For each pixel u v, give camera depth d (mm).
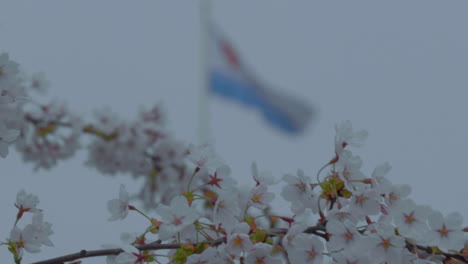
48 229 1669
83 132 2609
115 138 2674
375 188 1601
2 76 1684
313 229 1607
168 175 2738
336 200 1616
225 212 1595
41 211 1674
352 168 1618
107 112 2686
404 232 1576
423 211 1582
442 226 1573
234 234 1567
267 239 1593
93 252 1616
